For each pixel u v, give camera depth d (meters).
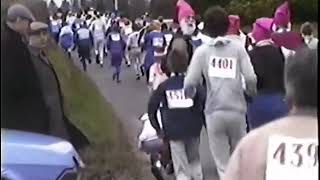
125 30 24.80
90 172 3.10
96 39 24.67
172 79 7.33
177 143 7.41
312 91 3.19
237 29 9.29
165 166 7.66
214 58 7.11
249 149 3.29
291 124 3.24
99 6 38.16
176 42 7.48
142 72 21.06
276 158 3.23
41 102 3.87
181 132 7.34
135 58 21.41
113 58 20.30
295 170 3.20
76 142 3.50
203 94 7.25
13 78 3.55
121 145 3.15
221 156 7.20
